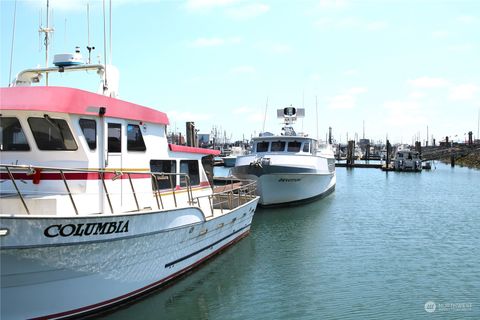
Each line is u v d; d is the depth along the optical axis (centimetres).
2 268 674
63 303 764
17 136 803
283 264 1339
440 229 1964
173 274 1047
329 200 2992
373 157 12788
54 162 811
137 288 912
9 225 650
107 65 1031
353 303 1023
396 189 3950
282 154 2497
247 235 1709
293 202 2556
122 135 917
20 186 799
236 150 6575
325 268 1307
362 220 2181
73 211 797
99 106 843
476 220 2222
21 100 771
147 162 1008
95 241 762
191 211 1045
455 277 1234
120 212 847
